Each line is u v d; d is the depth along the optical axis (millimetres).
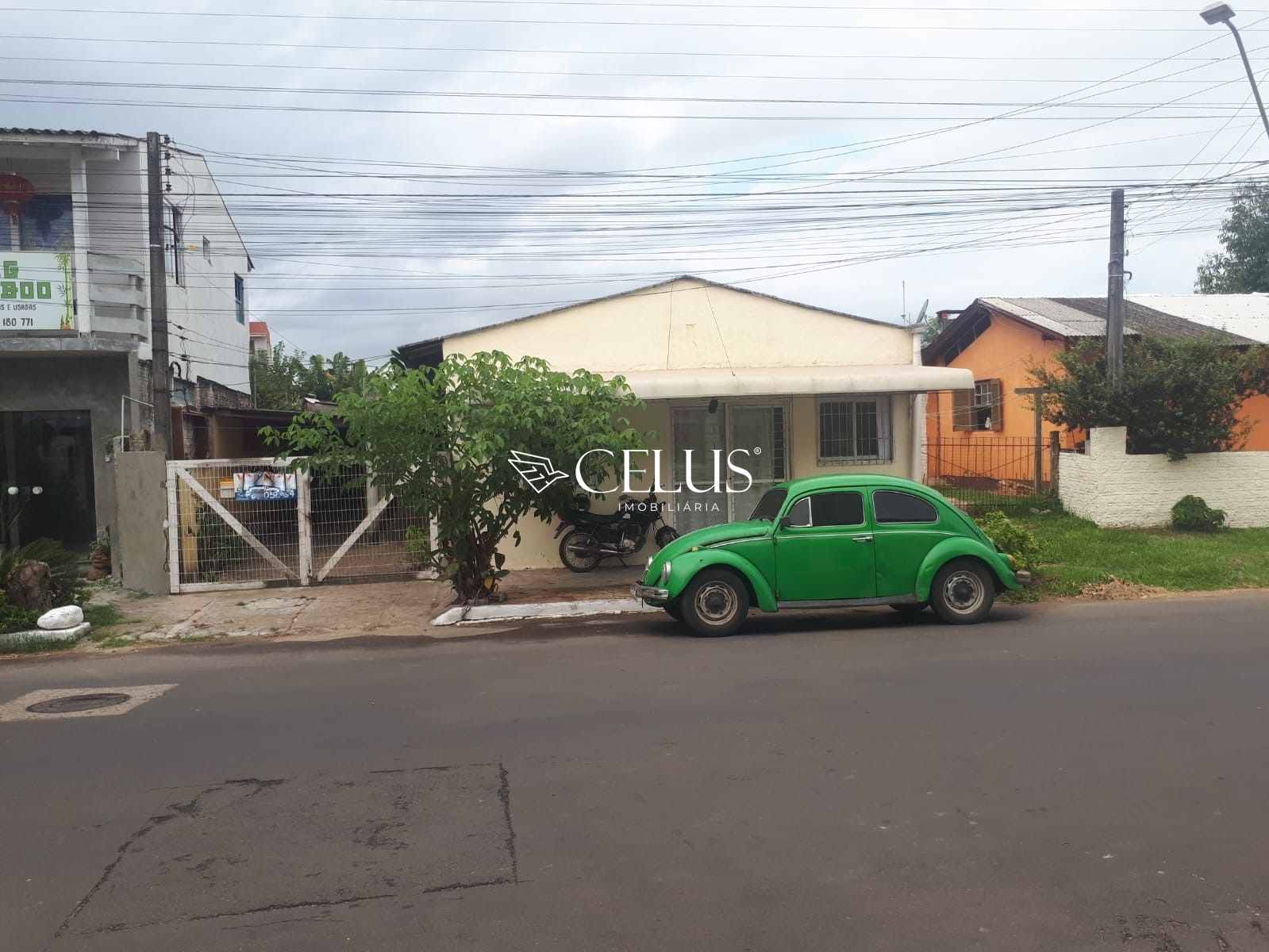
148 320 17219
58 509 16188
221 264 23438
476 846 4797
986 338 23141
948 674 8031
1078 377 16234
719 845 4738
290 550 13992
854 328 15711
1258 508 15750
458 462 11797
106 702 8094
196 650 10461
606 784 5605
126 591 13633
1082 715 6723
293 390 32062
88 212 17469
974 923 3967
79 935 4031
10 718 7621
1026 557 12445
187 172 20328
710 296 15508
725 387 13656
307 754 6363
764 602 9992
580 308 15383
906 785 5477
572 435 11594
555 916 4078
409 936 3939
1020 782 5473
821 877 4379
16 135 16578
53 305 15516
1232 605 11180
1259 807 5070
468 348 15297
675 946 3812
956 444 21219
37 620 11062
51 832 5133
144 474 13711
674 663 8750
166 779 5938
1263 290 32781
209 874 4566
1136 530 15523
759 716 6879
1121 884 4277
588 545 14609
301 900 4285
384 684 8375
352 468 12500
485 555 12164
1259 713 6695
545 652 9547
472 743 6473
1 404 15906
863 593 10148
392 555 14180
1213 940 3820
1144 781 5449
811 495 10195
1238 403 16016
